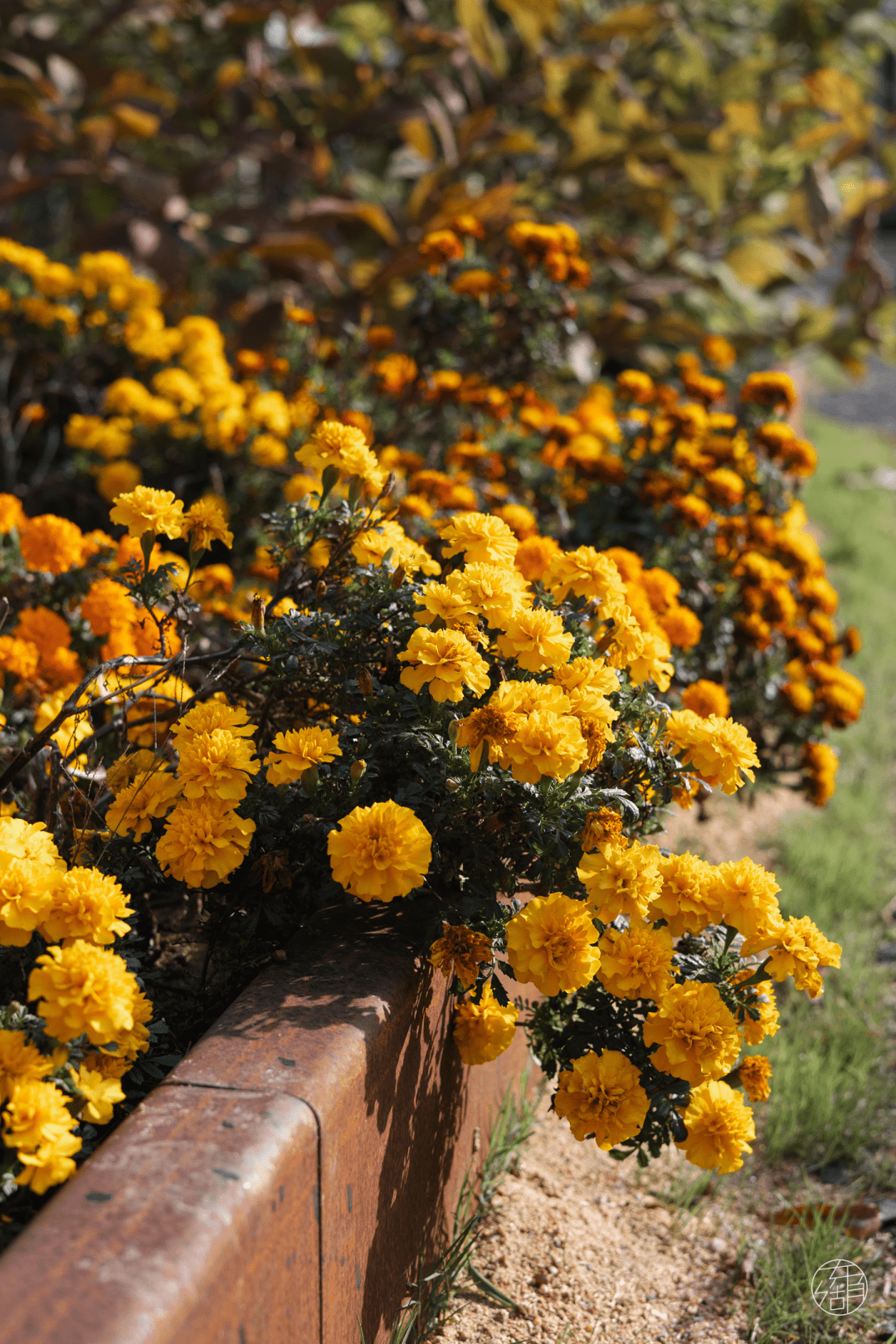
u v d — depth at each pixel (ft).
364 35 11.10
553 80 10.30
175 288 9.14
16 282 7.11
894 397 22.06
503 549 4.39
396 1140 4.11
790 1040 5.31
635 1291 4.55
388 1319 4.14
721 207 11.25
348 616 4.37
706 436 6.13
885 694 8.83
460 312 5.94
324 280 9.25
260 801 4.24
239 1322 3.60
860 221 12.64
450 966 4.16
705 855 6.36
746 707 5.82
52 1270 3.48
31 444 7.36
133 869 4.21
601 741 4.24
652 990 4.16
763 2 12.71
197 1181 3.62
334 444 4.47
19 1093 3.73
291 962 4.16
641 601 5.00
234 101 10.75
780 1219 4.78
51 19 10.93
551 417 6.45
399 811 4.07
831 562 11.84
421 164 10.91
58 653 4.85
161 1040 4.20
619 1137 4.16
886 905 6.22
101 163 9.61
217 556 6.45
